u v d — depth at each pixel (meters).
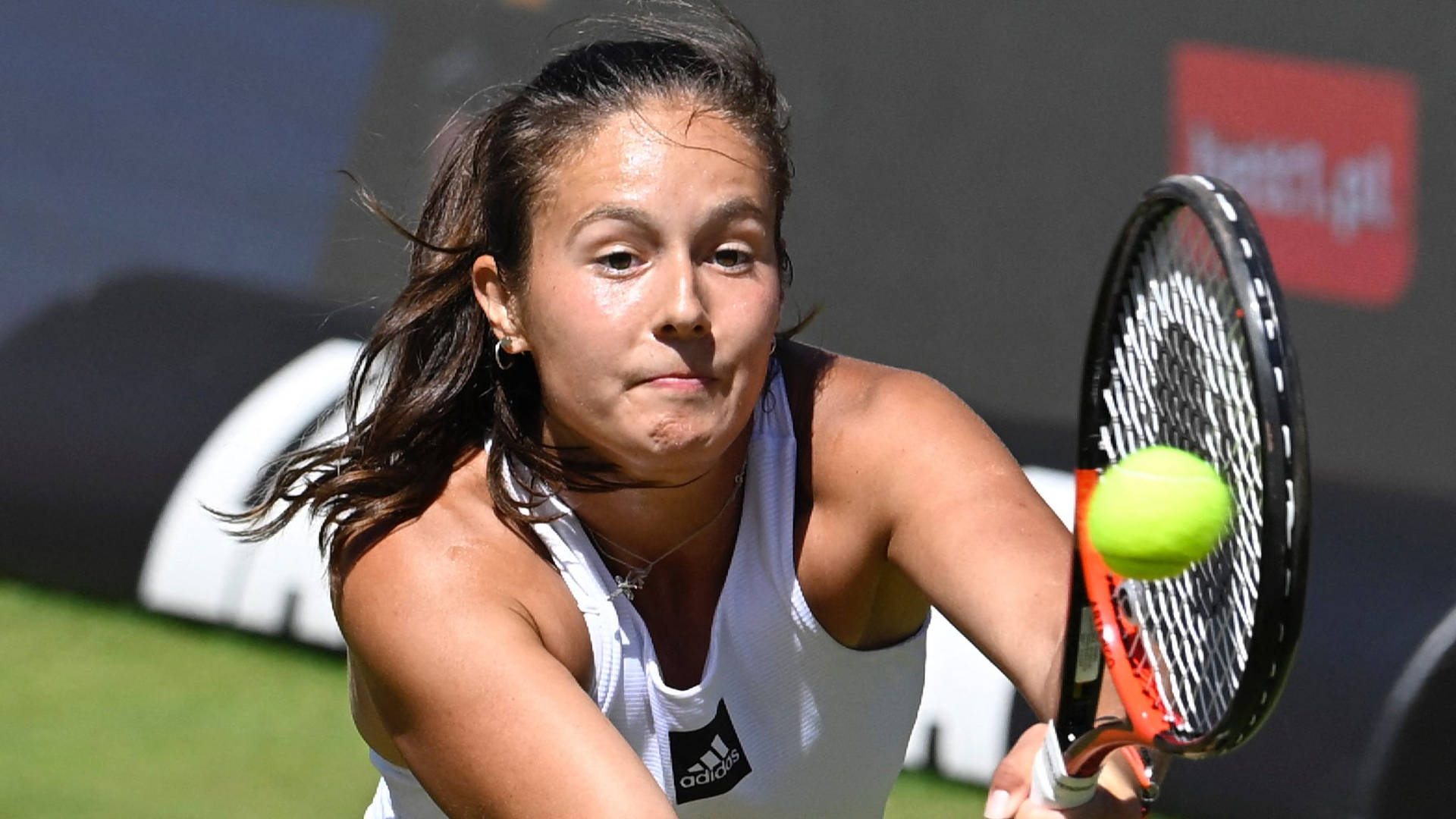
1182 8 33.50
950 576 9.10
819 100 32.12
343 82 31.05
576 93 8.90
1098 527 7.91
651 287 8.66
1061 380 31.31
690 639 9.89
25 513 24.55
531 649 8.59
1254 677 6.99
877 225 31.72
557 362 8.95
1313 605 21.28
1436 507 23.55
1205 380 8.10
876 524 9.55
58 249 29.08
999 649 8.80
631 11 18.05
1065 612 8.64
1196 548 7.73
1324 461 31.53
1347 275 32.69
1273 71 33.47
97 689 21.67
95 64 30.81
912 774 21.11
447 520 9.25
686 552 9.74
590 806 7.97
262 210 30.25
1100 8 33.31
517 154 8.99
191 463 24.33
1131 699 8.12
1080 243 32.09
